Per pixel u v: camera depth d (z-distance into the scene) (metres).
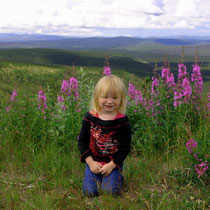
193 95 2.38
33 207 1.43
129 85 2.33
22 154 2.06
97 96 1.52
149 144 2.11
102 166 1.56
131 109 2.37
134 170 1.86
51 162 1.90
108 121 1.54
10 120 2.30
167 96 2.32
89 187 1.56
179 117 2.26
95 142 1.58
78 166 1.92
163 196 1.48
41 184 1.67
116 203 1.42
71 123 2.25
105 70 2.56
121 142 1.58
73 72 2.35
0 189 1.62
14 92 2.31
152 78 2.38
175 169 1.83
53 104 2.51
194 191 1.62
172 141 2.18
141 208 1.44
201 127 2.07
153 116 2.21
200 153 1.68
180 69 2.39
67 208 1.44
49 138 2.28
